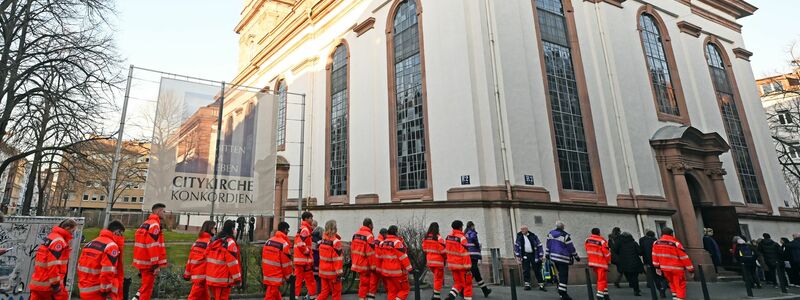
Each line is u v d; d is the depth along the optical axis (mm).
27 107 15430
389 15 17906
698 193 17672
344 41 20719
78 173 22047
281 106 25375
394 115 16578
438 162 14258
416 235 11961
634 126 16359
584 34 17203
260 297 8977
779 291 11758
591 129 15562
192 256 6598
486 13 14594
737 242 13258
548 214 13070
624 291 11258
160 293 8742
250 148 11047
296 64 24188
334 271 7418
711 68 21938
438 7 15492
